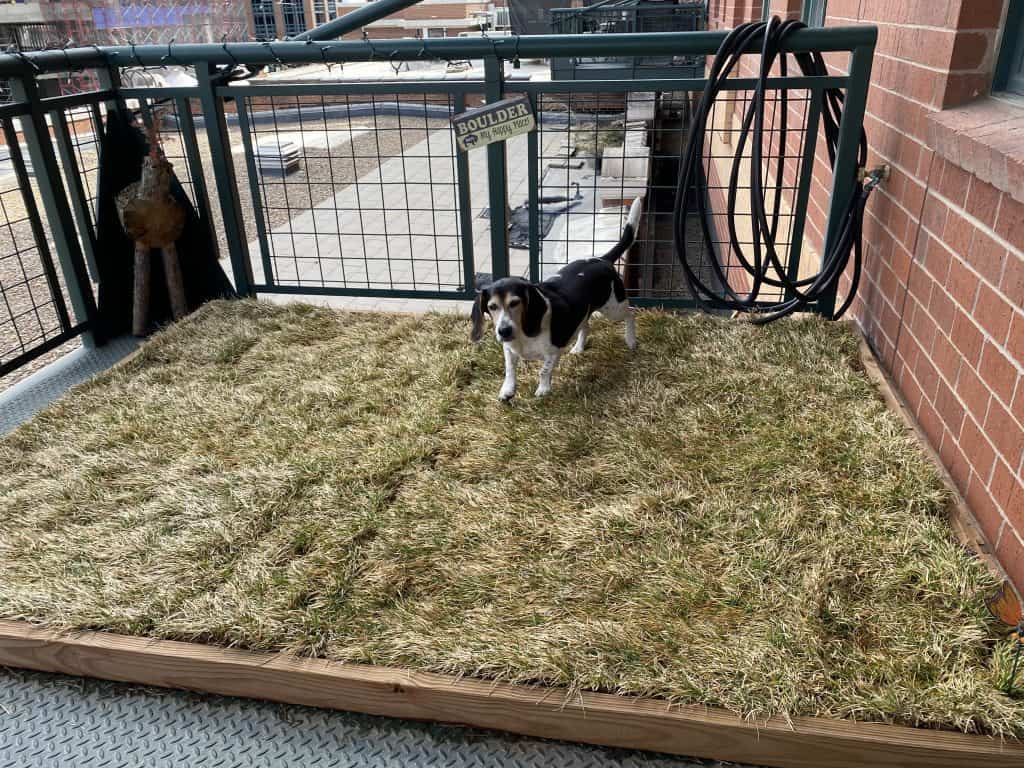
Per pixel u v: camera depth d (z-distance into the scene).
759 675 1.61
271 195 7.73
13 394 3.21
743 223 5.82
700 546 2.05
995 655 1.63
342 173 8.65
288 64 3.52
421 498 2.32
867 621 1.78
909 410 2.68
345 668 1.71
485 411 2.81
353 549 2.11
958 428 2.24
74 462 2.59
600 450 2.53
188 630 1.82
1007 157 1.87
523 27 12.42
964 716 1.50
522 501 2.29
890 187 2.94
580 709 1.60
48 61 3.13
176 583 1.99
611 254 3.12
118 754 1.67
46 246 3.30
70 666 1.85
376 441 2.62
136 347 3.69
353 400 2.92
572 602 1.89
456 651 1.71
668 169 8.73
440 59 3.27
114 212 3.64
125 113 3.65
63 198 3.36
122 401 2.98
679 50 3.05
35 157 3.22
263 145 9.29
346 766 1.62
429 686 1.66
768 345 3.12
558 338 2.78
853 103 2.96
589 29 9.84
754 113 2.88
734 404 2.74
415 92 3.35
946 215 2.38
